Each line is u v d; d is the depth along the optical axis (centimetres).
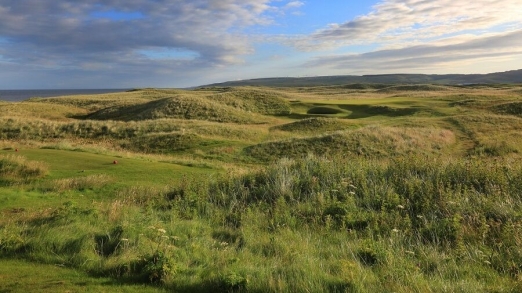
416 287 499
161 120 3691
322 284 516
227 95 5412
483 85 12181
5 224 807
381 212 877
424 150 2548
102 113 4975
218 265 595
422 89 9856
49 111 5019
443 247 714
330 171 1189
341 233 794
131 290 507
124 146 2777
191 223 862
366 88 13512
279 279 517
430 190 962
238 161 2381
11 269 578
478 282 543
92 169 1653
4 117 3531
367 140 2630
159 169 1705
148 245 666
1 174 1420
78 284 520
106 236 710
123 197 1180
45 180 1415
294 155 2423
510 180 1003
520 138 2783
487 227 736
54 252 654
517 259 627
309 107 5144
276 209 937
